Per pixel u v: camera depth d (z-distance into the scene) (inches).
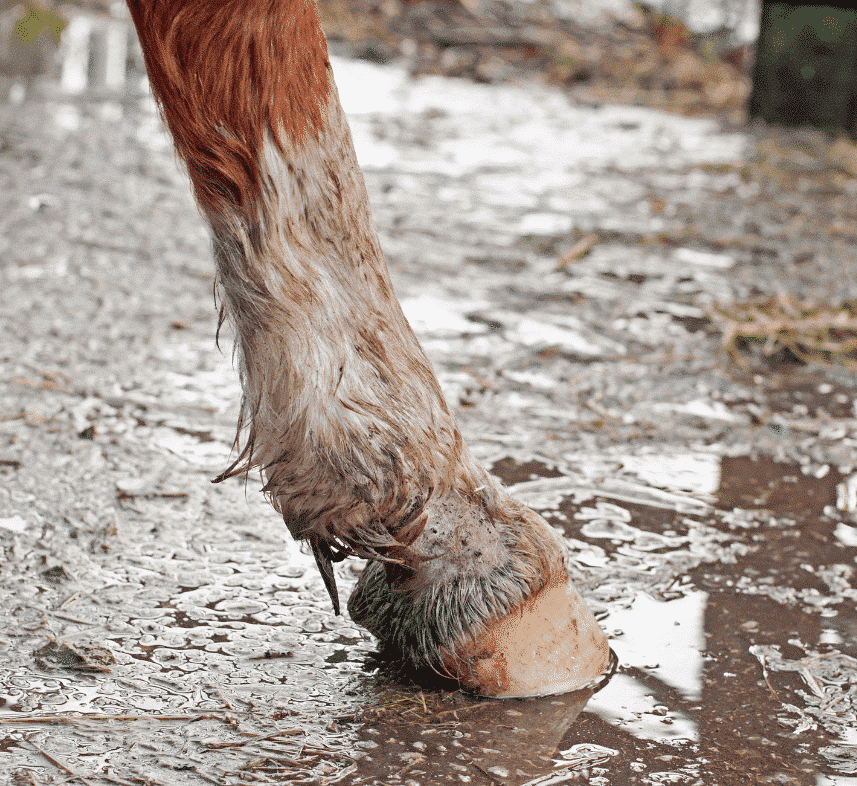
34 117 224.5
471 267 159.6
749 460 107.3
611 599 81.3
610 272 162.7
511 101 292.4
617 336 138.3
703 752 64.9
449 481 62.6
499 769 61.7
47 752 60.6
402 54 333.1
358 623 73.9
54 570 79.3
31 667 68.4
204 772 59.8
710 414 117.6
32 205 168.7
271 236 56.9
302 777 59.9
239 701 66.4
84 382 111.7
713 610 81.0
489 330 136.6
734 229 188.7
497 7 383.2
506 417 112.5
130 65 281.7
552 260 165.8
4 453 95.7
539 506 94.9
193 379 115.2
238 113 55.0
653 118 284.5
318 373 57.7
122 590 77.7
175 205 176.1
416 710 66.4
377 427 58.9
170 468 95.8
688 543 90.7
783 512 97.1
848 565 88.7
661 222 190.7
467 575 66.8
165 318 131.0
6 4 313.7
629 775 62.2
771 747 65.9
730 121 285.3
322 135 57.9
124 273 144.3
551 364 127.7
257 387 58.4
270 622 75.2
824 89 273.4
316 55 57.0
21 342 119.6
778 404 121.6
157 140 215.3
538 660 68.2
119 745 61.6
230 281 57.9
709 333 141.3
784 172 232.2
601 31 373.1
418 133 246.7
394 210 185.2
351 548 62.7
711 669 73.6
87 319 128.1
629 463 104.7
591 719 67.0
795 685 72.5
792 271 167.9
